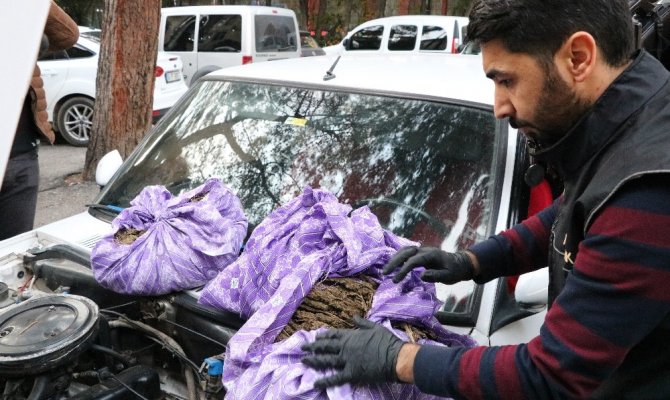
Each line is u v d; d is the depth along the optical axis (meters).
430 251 1.52
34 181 3.38
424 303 1.50
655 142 0.96
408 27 11.38
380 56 3.22
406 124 2.37
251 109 2.68
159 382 1.69
